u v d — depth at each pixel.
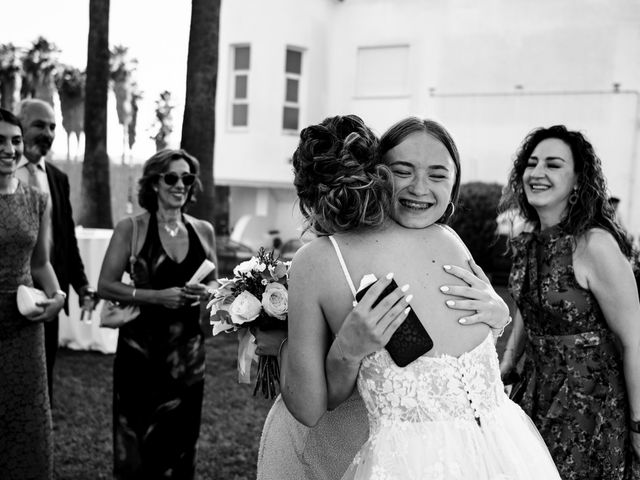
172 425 3.37
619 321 2.48
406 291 1.66
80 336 7.08
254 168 15.55
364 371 1.67
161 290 3.35
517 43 14.02
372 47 15.45
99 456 4.21
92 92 10.80
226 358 6.83
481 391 1.67
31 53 34.41
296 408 1.72
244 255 13.30
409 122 1.82
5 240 3.01
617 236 2.58
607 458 2.53
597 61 13.40
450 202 1.94
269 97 15.32
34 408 3.15
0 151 3.01
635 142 13.21
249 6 15.32
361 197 1.67
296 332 1.71
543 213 2.70
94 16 10.59
